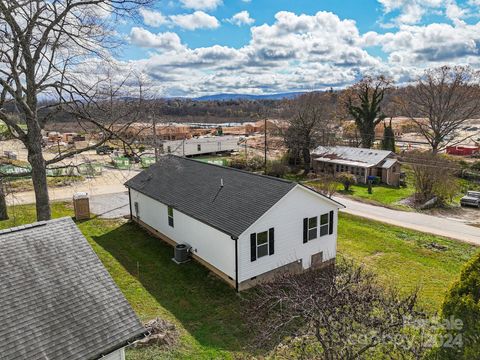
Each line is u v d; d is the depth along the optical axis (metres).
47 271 8.03
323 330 8.23
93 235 19.08
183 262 15.70
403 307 7.54
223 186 16.80
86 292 7.93
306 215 15.16
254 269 13.70
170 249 17.27
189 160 21.91
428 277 14.97
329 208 16.08
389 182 36.69
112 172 38.22
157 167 22.25
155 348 9.72
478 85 41.91
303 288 8.61
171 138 69.25
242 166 41.12
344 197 30.59
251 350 9.48
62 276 8.05
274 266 14.36
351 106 50.53
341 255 17.33
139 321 7.85
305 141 41.34
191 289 13.47
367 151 39.72
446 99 43.59
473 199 27.98
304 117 41.97
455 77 42.50
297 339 8.34
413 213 25.61
